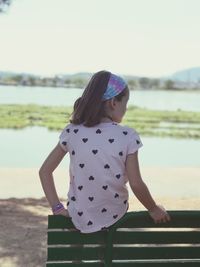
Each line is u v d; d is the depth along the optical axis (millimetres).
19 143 22250
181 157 18938
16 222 6934
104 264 2943
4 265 5230
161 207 2904
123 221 2902
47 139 24016
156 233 3025
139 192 2791
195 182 12234
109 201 2859
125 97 2906
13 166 14797
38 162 16391
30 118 33125
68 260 2953
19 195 9633
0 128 28406
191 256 3061
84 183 2848
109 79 2869
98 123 2854
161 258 3039
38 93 58250
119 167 2818
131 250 3006
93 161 2812
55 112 36531
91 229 2865
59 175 12180
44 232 6453
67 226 2928
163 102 53906
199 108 47375
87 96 2863
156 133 28000
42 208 7988
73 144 2871
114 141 2811
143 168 14766
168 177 12969
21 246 5832
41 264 5316
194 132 28844
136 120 34438
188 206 8695
